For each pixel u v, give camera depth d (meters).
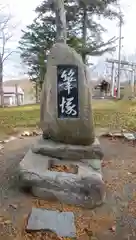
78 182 3.52
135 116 10.66
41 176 3.58
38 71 18.44
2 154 5.54
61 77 4.13
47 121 4.19
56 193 3.53
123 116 10.67
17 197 3.60
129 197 3.83
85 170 3.79
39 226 2.90
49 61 4.20
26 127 8.45
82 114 4.10
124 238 2.91
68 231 2.88
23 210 3.29
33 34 17.45
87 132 4.12
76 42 15.55
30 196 3.62
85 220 3.19
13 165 4.83
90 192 3.52
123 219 3.26
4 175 4.36
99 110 12.58
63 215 3.13
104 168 4.89
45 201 3.52
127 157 5.56
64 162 4.04
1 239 2.74
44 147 4.10
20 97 36.88
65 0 15.89
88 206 3.49
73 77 4.11
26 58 18.81
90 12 17.11
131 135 7.26
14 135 7.35
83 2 16.12
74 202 3.51
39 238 2.76
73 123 4.11
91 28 17.58
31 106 16.12
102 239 2.87
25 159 4.00
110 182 4.30
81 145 4.20
